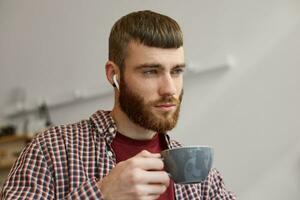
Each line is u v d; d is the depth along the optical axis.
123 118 1.23
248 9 2.53
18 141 2.97
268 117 2.45
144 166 0.91
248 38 2.52
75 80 3.04
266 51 2.47
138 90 1.13
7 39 3.30
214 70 2.60
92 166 1.19
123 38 1.17
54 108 3.12
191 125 2.64
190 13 2.68
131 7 2.88
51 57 3.14
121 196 0.91
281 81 2.43
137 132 1.24
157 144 1.31
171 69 1.13
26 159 1.16
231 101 2.55
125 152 1.24
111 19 2.95
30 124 3.11
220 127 2.57
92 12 3.02
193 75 2.65
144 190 0.90
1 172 3.01
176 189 1.28
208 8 2.63
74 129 1.26
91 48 3.00
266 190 2.44
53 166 1.16
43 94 3.15
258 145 2.46
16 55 3.27
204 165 0.97
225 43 2.58
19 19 3.28
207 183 1.35
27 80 3.22
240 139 2.51
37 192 1.09
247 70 2.51
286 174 2.39
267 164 2.44
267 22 2.48
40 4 3.21
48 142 1.20
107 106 2.94
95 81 2.97
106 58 2.95
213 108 2.59
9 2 3.31
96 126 1.26
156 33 1.12
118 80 1.22
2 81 3.30
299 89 2.38
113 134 1.24
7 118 3.26
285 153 2.40
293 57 2.41
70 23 3.09
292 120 2.39
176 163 0.94
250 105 2.49
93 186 0.94
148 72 1.13
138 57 1.13
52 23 3.16
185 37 2.68
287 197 2.38
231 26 2.57
